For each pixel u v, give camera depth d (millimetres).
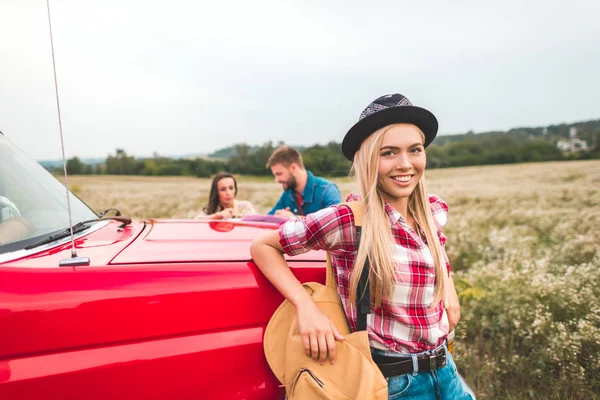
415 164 1472
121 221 2232
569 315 3268
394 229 1464
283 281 1466
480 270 4598
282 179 4180
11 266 1284
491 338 3340
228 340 1426
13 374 1168
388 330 1444
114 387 1267
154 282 1364
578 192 14883
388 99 1468
